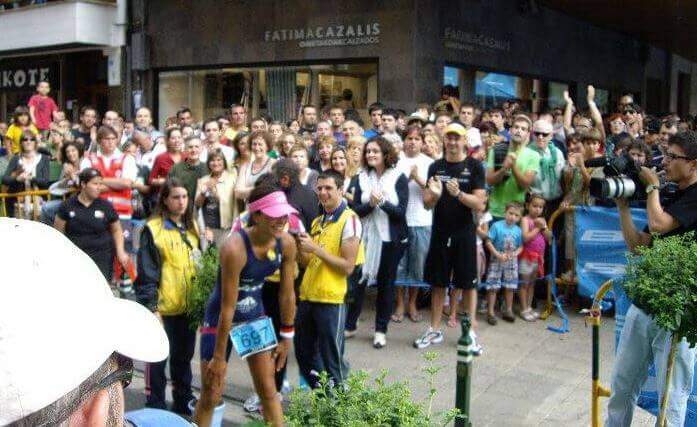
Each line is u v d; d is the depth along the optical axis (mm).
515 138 7777
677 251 3660
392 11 12328
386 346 7008
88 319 1221
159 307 5320
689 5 15273
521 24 15172
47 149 11211
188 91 15602
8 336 1104
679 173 4219
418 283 7602
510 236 7586
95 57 17734
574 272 7918
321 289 5207
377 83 12695
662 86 23672
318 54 13320
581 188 7867
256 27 14141
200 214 7918
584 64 18109
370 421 2719
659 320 3637
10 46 17422
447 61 12906
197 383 6191
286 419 2801
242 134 8008
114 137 8797
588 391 5945
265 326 4555
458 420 3814
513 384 6066
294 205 6469
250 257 4414
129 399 5816
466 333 3844
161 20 15695
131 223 8641
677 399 4051
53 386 1129
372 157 6891
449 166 6875
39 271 1198
